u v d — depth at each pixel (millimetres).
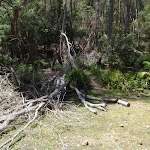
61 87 5848
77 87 6660
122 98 5785
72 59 7996
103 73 8203
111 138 3283
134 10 27109
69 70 7754
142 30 18125
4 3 9258
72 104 5066
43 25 14062
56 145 3051
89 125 3807
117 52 10133
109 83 7062
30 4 11594
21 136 3342
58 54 11633
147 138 3285
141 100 5566
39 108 4211
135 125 3811
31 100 4664
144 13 18094
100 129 3633
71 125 3793
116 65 9641
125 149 2947
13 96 4809
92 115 4336
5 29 9695
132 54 9984
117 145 3051
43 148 2963
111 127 3721
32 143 3109
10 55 11516
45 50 15766
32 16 11305
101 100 5395
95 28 14281
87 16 15664
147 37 18047
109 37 12820
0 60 8703
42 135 3379
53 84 6457
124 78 7090
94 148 2967
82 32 14664
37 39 13531
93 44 13773
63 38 11391
